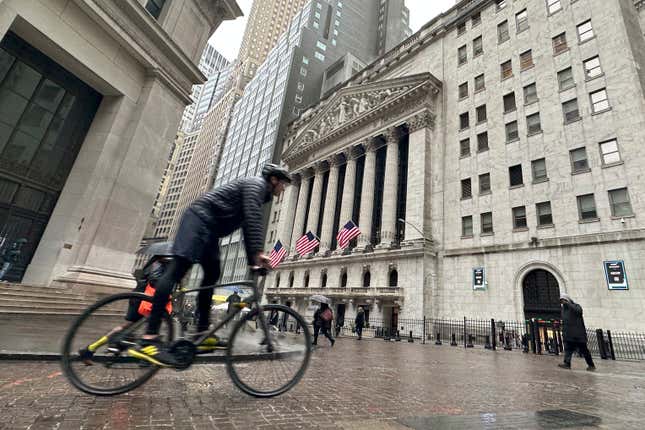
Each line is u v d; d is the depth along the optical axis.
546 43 27.64
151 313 3.10
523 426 2.96
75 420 2.45
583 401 4.49
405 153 38.44
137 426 2.40
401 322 28.41
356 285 34.25
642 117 21.03
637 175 20.45
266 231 57.62
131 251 16.81
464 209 29.09
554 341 17.55
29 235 15.08
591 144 22.88
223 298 17.69
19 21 13.48
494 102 29.92
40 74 15.41
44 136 15.59
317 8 93.62
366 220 37.00
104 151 16.39
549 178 24.38
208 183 102.62
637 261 19.31
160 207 132.75
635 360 15.83
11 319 9.22
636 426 3.18
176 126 19.62
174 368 3.11
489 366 9.04
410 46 41.81
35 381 3.56
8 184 14.52
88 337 3.04
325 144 47.53
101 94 17.66
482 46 33.16
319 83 83.31
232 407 3.07
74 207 15.58
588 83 24.19
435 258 29.70
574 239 21.89
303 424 2.75
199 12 21.72
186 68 19.58
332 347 12.43
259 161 74.88
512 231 25.41
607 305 19.81
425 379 5.94
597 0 25.39
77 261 15.09
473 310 25.91
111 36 16.55
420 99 35.75
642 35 25.52
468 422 3.02
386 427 2.78
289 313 3.69
